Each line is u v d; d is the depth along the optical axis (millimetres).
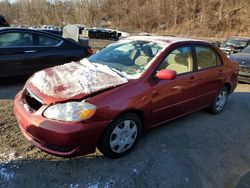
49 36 7207
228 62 5805
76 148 3322
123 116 3664
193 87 4730
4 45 6496
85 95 3385
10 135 4234
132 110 3738
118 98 3541
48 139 3287
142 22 62188
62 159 3688
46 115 3334
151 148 4145
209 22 51781
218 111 5812
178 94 4422
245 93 7883
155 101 4027
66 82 3678
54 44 7250
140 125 3953
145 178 3469
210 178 3623
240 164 4016
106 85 3596
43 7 76062
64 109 3281
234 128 5184
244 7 51031
